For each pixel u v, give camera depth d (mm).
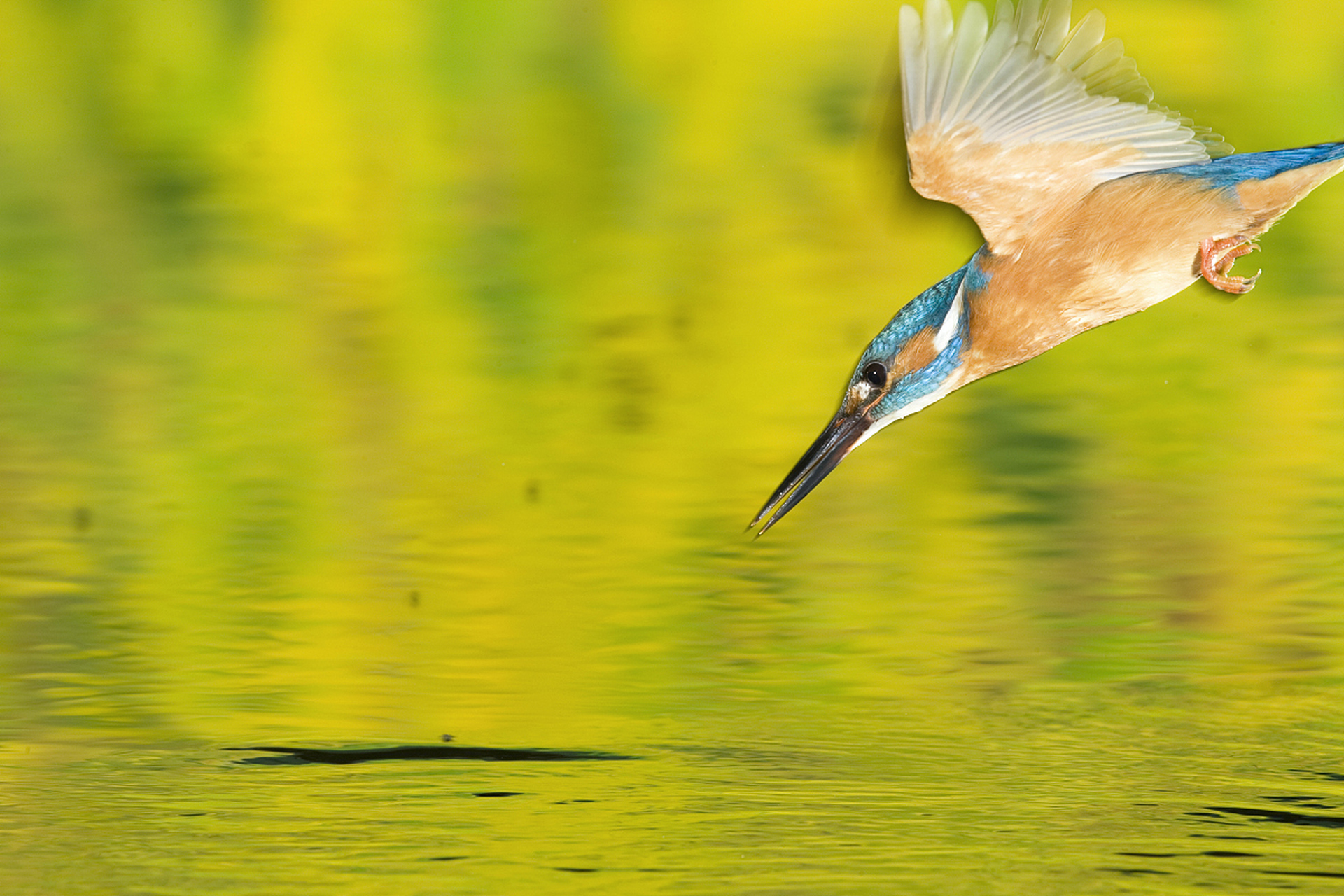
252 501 13195
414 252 19688
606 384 15695
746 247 19719
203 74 28438
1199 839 8211
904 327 8258
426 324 17297
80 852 8148
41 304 17766
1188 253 7473
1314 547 12219
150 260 19266
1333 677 10297
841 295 18000
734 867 7965
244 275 18812
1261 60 27016
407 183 22547
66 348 16516
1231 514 12820
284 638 10914
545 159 23688
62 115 25938
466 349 16578
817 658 10625
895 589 11664
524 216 21078
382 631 11016
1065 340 7863
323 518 12875
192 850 8180
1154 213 7445
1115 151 6922
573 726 9695
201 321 17328
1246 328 16922
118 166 23375
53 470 13680
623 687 10242
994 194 7359
